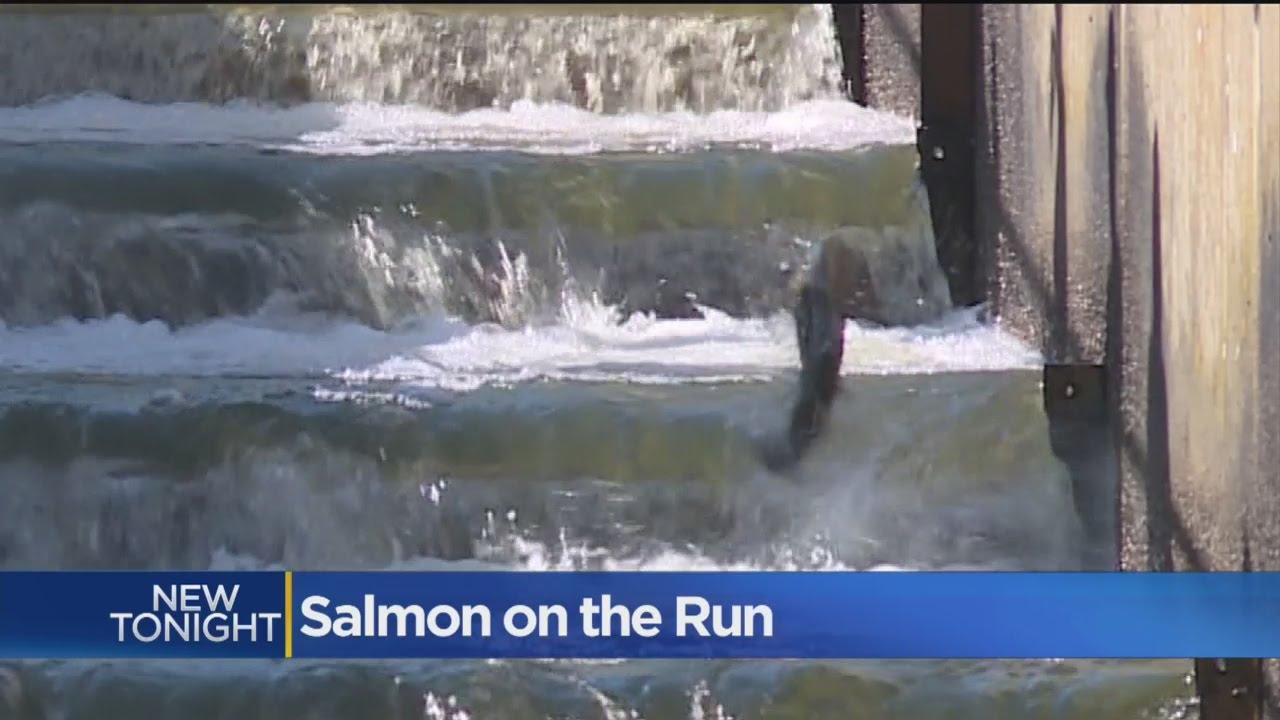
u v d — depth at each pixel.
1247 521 17.16
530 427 21.55
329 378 22.17
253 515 21.42
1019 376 21.94
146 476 21.38
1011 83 24.73
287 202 24.44
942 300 25.58
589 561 21.42
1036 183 23.66
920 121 26.58
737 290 24.89
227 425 21.45
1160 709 19.02
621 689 19.50
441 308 24.53
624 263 24.80
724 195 24.98
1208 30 17.97
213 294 24.30
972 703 19.28
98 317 24.17
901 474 21.66
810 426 21.73
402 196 24.56
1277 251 16.30
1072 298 22.30
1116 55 20.75
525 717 19.44
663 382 22.03
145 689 19.44
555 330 24.52
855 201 25.34
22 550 21.28
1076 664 19.59
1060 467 21.59
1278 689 16.91
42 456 21.33
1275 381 16.42
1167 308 19.30
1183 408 18.89
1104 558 21.48
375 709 19.45
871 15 29.69
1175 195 19.03
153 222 24.23
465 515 21.45
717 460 21.58
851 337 24.28
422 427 21.50
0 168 24.14
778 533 21.58
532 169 24.80
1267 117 16.50
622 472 21.55
